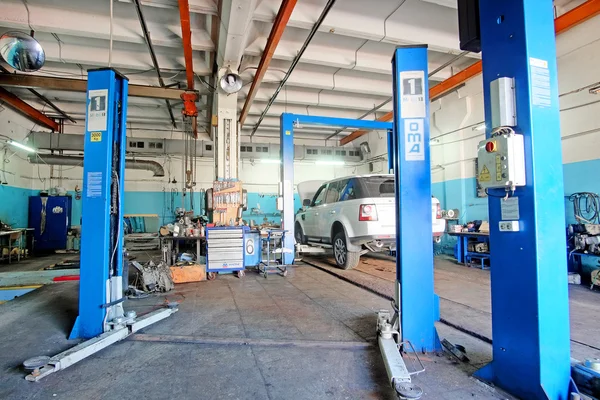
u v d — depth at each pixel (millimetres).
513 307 1821
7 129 8742
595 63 5141
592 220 5184
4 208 9008
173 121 10453
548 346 1700
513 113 1839
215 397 1805
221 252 5387
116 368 2162
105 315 2721
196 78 7695
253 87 7020
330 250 6617
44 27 5219
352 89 8133
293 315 3250
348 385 1935
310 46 6543
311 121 6969
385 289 4215
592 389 1673
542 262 1725
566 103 5559
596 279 4578
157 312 3168
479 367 2143
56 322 3146
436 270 6031
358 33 5551
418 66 2529
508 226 1830
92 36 5551
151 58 6715
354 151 13188
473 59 7121
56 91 8320
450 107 8359
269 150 12391
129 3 5176
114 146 3023
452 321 3018
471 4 2162
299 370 2121
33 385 1940
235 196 6160
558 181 1822
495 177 1845
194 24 5855
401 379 1715
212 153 11492
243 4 4219
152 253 9133
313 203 7387
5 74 6637
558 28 5293
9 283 5105
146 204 12039
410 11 5477
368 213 5043
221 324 2994
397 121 2545
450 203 8375
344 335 2686
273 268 5789
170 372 2102
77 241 10719
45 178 10891
